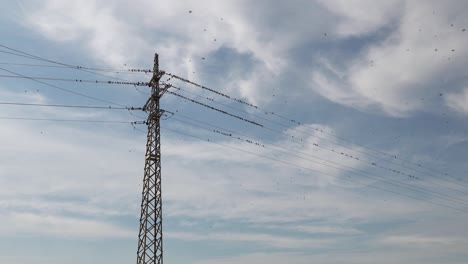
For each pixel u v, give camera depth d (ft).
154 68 220.23
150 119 214.90
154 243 200.85
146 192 206.08
